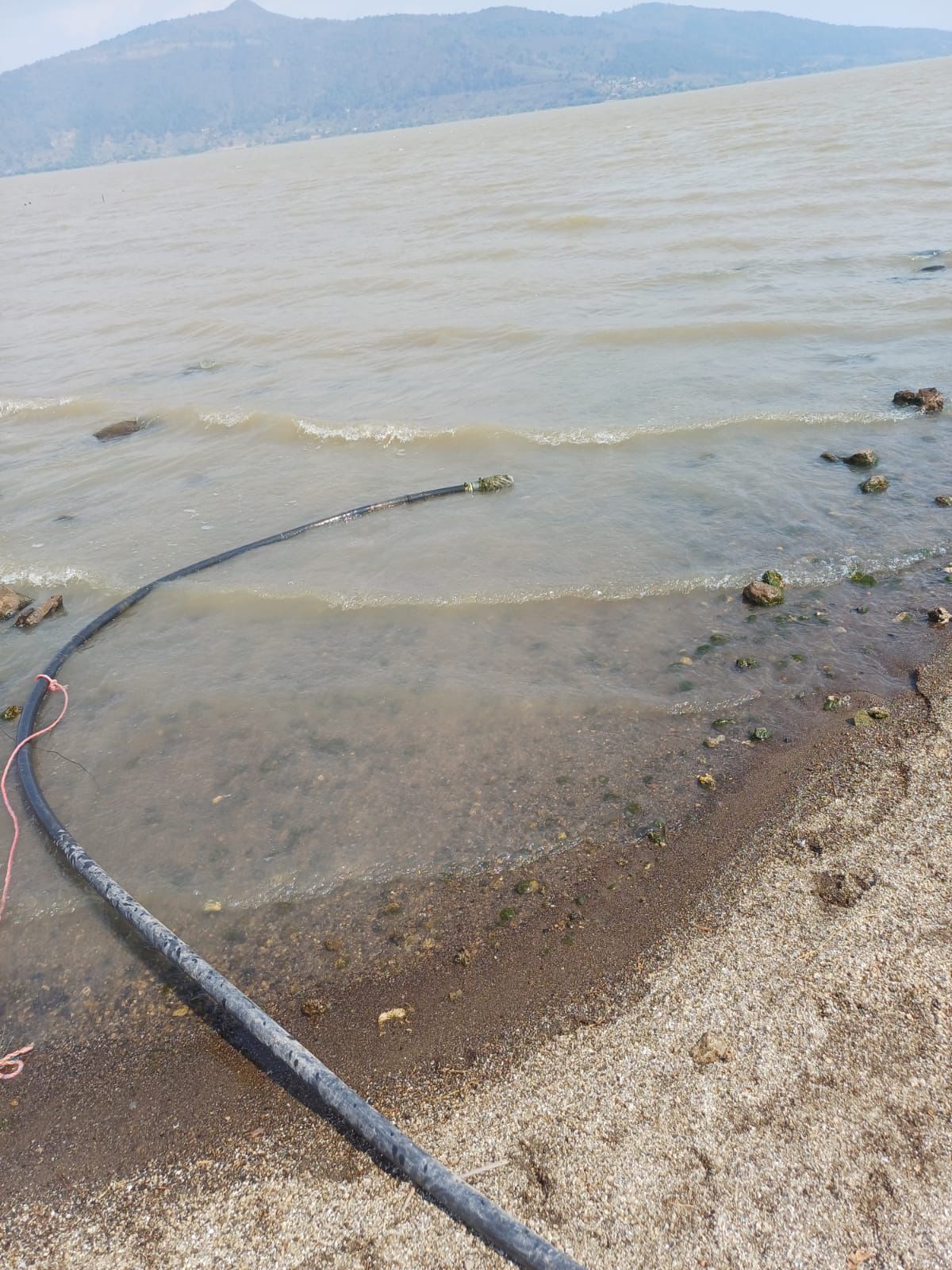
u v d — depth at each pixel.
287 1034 2.36
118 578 4.86
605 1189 2.04
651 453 5.51
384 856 3.00
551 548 4.63
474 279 10.35
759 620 3.93
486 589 4.34
